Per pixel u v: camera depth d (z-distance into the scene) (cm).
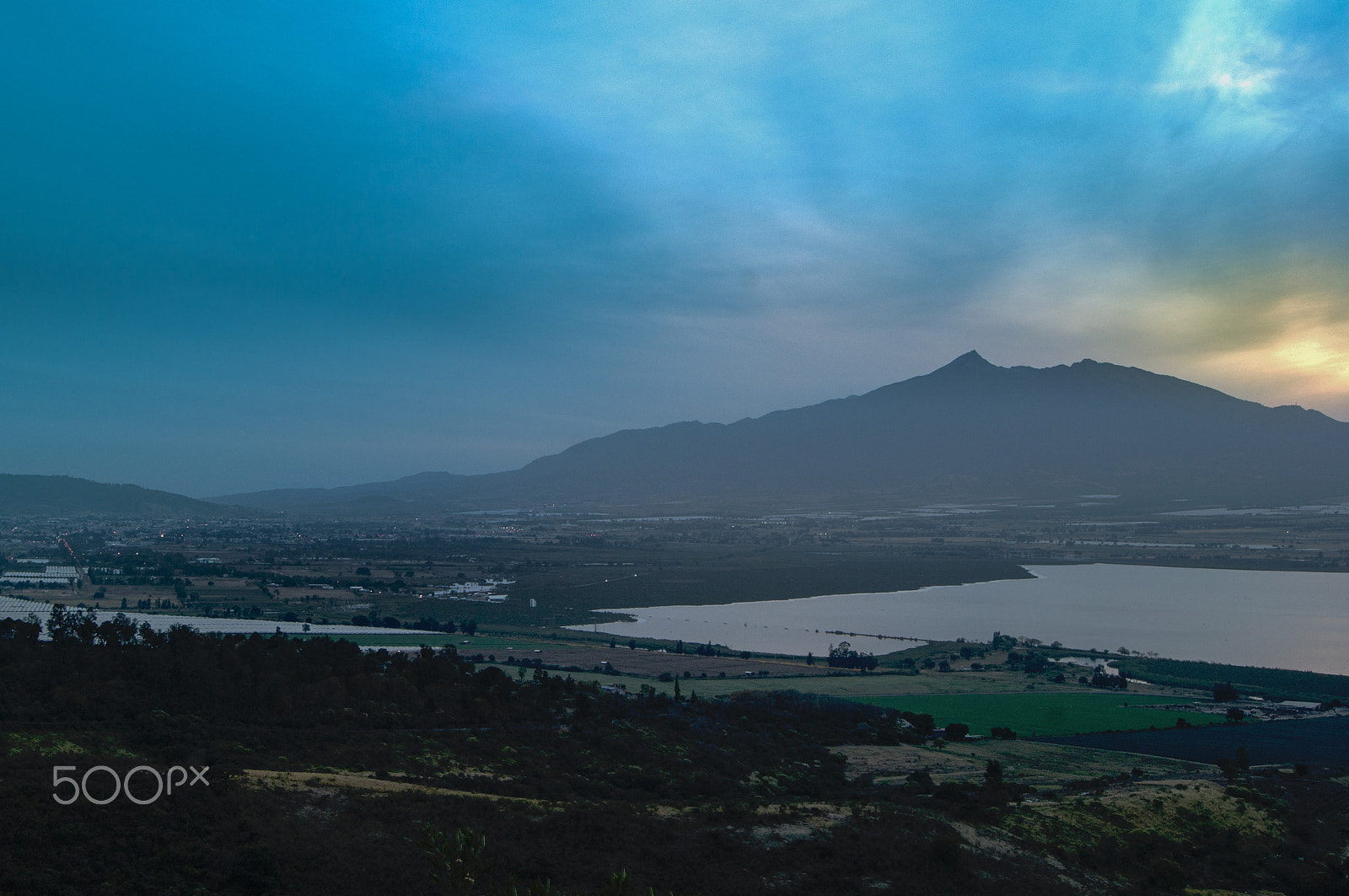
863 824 6322
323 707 8025
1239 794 8106
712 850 5628
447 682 9656
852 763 9325
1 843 4425
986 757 9800
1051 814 7294
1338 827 7769
